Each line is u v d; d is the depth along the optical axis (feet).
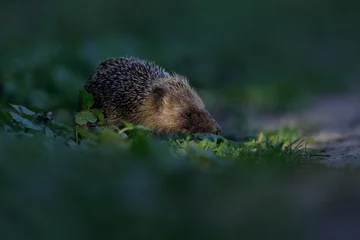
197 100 46.52
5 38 103.91
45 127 37.37
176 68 88.84
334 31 141.69
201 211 26.58
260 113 75.20
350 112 71.87
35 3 119.65
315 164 37.01
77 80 68.74
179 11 135.95
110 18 127.65
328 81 103.96
